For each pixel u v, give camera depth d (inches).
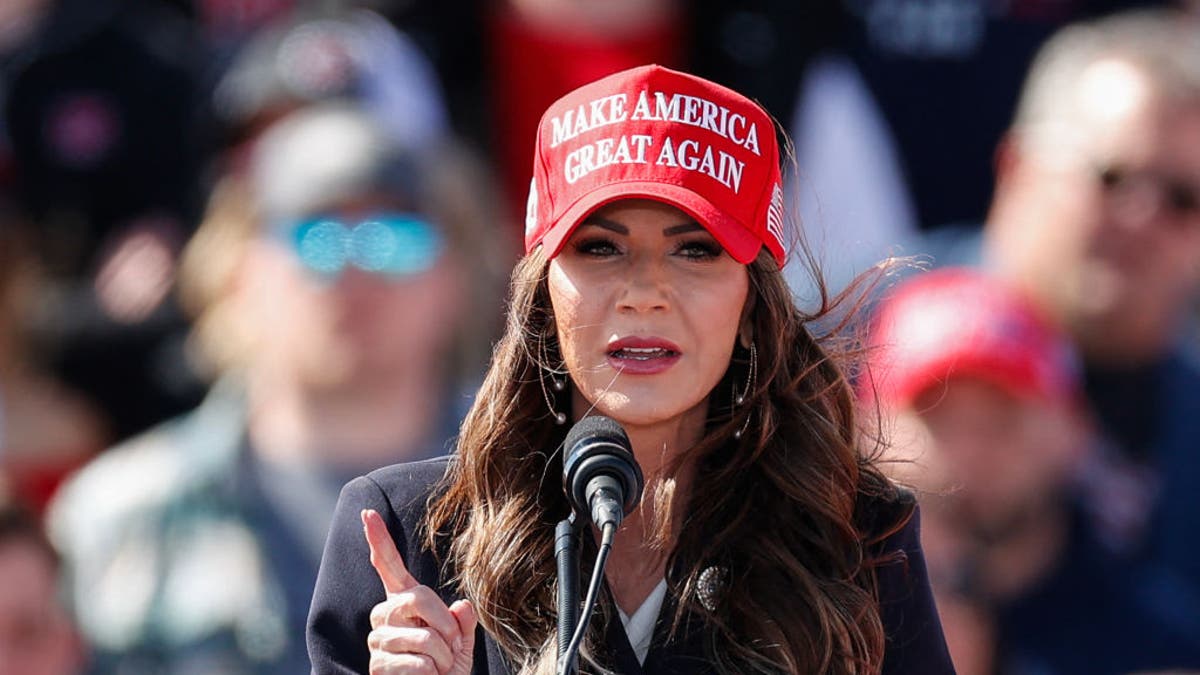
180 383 943.7
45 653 757.9
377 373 789.9
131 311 962.1
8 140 1063.0
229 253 868.6
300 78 911.7
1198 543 831.7
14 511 762.8
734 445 494.3
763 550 483.5
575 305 467.5
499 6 969.5
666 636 478.3
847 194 983.0
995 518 773.3
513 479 488.1
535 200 485.4
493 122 970.1
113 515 784.9
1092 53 886.4
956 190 1035.3
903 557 491.5
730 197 470.9
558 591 456.4
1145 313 861.2
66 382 948.6
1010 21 1042.1
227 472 783.7
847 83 1007.6
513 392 488.4
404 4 973.8
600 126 475.8
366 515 449.4
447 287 817.5
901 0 1027.9
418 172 812.6
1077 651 788.0
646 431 483.8
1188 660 804.0
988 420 767.7
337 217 791.1
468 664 447.5
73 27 1069.8
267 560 769.6
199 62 1074.7
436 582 486.0
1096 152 860.0
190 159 1042.7
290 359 786.2
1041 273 869.2
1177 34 954.7
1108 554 805.2
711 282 467.8
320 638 480.1
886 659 488.7
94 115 1058.1
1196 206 859.4
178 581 765.9
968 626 762.2
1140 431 861.2
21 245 965.8
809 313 518.6
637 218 465.7
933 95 1031.6
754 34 972.6
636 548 488.4
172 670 757.3
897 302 802.8
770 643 472.4
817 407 495.5
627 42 964.0
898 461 507.2
